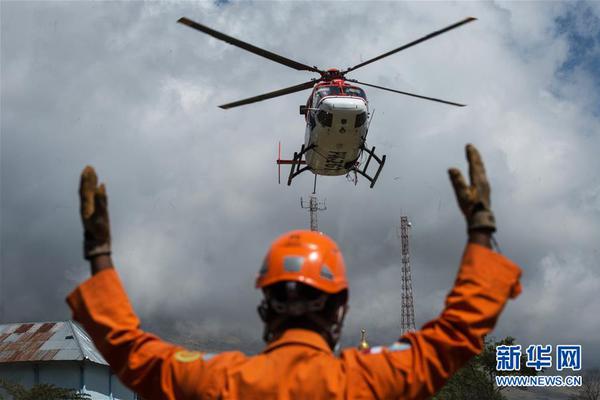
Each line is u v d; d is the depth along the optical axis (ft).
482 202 7.89
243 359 7.79
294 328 8.05
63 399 138.10
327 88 79.97
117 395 167.22
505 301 7.63
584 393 154.81
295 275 8.06
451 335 7.53
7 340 170.09
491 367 134.51
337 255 8.54
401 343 7.80
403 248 221.87
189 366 7.69
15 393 137.08
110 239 8.21
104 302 7.95
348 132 79.15
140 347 7.89
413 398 7.40
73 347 164.25
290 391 7.36
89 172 8.09
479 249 7.80
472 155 8.05
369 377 7.39
